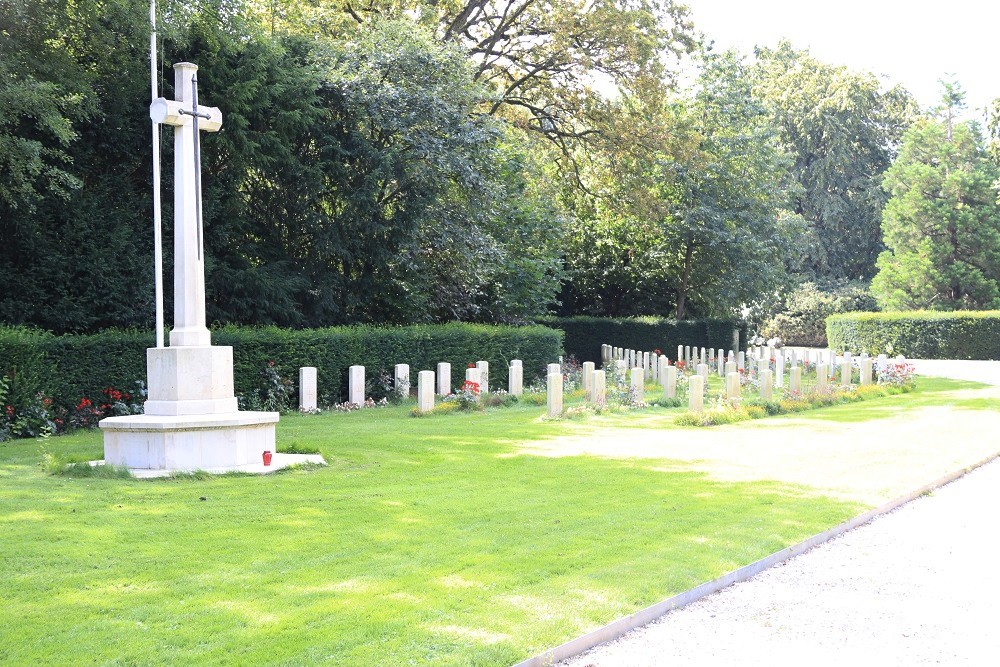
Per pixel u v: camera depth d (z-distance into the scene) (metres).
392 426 17.33
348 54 25.78
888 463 13.18
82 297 19.73
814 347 65.50
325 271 25.58
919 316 47.75
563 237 38.81
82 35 20.06
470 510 9.62
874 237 68.19
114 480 10.96
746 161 43.75
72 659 5.46
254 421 12.05
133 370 18.19
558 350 30.05
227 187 22.83
